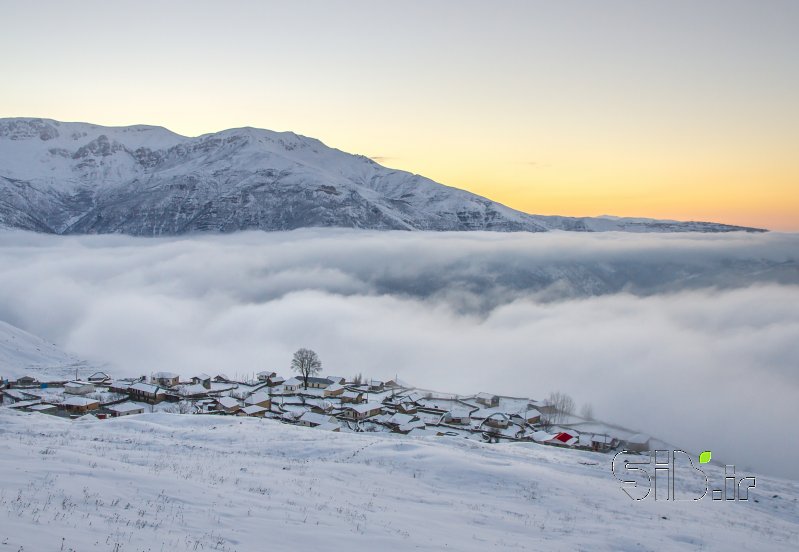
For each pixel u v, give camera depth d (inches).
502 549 861.8
